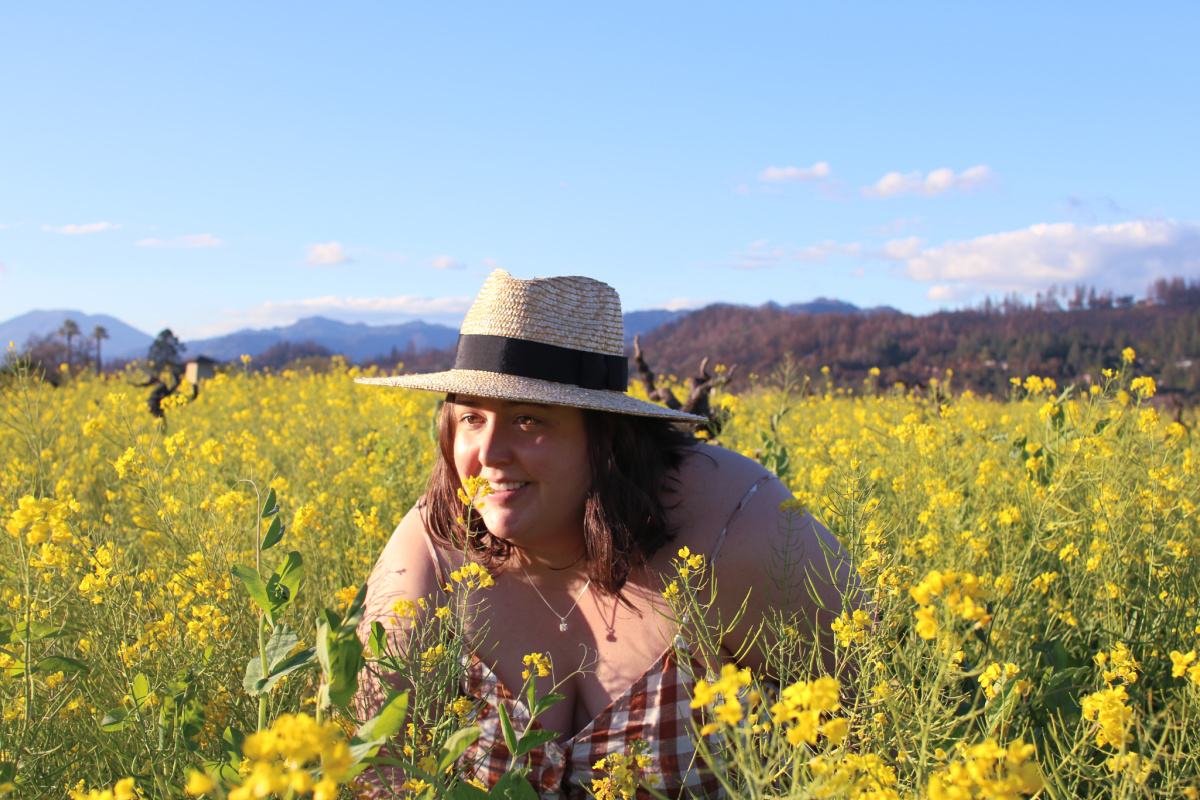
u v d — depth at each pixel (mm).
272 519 1455
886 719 1538
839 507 2584
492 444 1771
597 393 1811
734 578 1884
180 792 1439
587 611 1892
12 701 1810
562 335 1818
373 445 5809
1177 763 1513
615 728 1790
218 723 1762
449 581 1950
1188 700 1768
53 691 1876
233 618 2115
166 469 2938
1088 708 1424
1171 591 2459
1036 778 899
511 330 1811
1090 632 2365
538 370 1787
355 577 2941
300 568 1415
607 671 1857
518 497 1799
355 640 1128
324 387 11578
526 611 1911
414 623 1731
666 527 1873
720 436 5082
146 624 2100
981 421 5211
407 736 1596
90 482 4496
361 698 1757
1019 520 3102
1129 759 1363
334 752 816
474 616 1863
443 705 1779
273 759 868
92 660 2043
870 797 1102
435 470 2012
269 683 1308
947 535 3021
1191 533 2895
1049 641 2242
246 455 4297
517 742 1435
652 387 5414
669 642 1831
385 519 3711
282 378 14594
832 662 1871
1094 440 3299
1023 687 1564
